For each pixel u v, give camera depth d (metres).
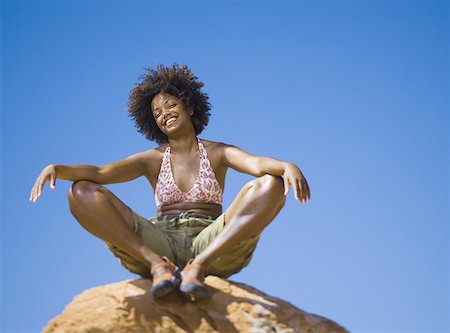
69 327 3.80
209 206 4.43
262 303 3.97
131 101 4.83
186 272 3.93
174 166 4.50
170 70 4.78
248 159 4.34
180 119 4.53
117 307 3.87
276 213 4.12
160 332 3.84
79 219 4.05
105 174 4.34
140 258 4.00
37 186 4.04
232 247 4.02
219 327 3.88
